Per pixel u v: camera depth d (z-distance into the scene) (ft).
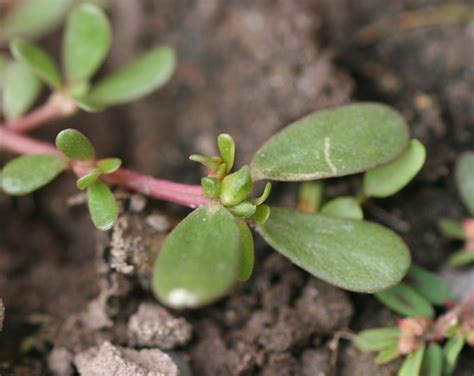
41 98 0.74
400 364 0.61
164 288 0.51
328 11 0.73
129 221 0.60
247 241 0.56
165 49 0.65
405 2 0.73
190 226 0.55
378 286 0.56
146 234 0.61
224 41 0.73
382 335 0.60
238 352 0.61
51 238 0.68
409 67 0.71
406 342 0.59
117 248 0.60
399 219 0.66
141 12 0.75
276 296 0.62
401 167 0.60
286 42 0.71
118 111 0.73
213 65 0.73
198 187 0.59
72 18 0.65
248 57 0.72
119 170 0.60
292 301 0.62
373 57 0.72
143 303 0.62
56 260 0.67
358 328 0.62
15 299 0.64
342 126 0.59
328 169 0.57
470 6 0.72
